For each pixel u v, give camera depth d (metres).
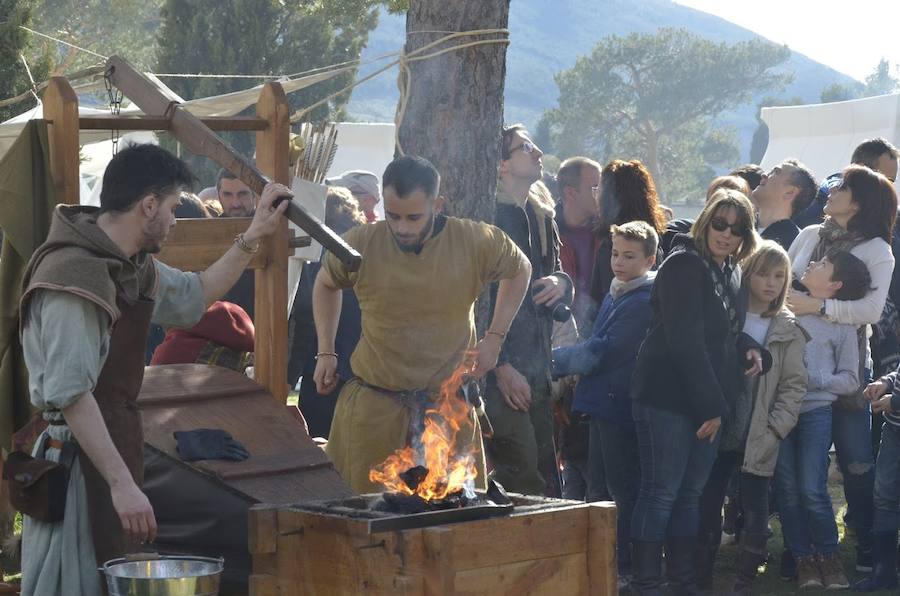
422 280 4.00
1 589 4.39
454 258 4.03
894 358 6.34
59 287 3.03
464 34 4.88
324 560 3.07
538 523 3.11
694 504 5.05
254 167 3.78
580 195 6.34
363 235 4.07
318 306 4.35
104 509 3.20
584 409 5.27
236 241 3.66
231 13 27.92
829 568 5.55
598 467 5.46
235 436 3.85
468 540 2.96
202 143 3.91
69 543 3.18
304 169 6.15
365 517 3.02
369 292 4.03
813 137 12.61
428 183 3.90
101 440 3.07
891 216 5.70
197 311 3.59
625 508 5.31
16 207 3.71
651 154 87.00
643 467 5.02
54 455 3.22
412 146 4.96
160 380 4.01
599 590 3.20
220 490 3.63
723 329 4.95
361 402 4.07
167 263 4.07
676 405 4.91
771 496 6.64
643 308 5.19
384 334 4.04
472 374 4.16
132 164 3.17
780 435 5.28
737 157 94.19
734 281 5.07
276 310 4.20
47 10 28.91
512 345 5.20
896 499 5.47
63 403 3.02
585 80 86.38
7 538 5.36
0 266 3.75
